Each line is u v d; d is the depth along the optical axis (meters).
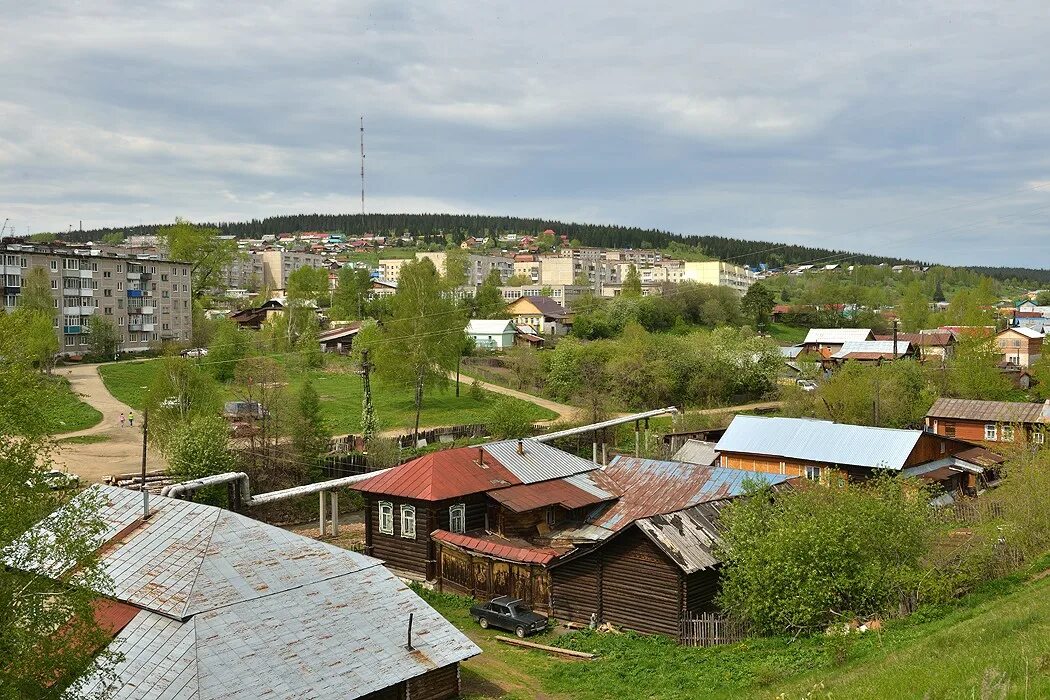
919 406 83.56
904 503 32.41
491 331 135.00
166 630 24.42
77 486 21.89
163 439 56.53
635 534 33.94
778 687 23.95
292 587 27.09
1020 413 69.44
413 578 41.69
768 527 31.95
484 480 43.09
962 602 29.11
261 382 67.81
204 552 27.12
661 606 33.16
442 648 26.75
